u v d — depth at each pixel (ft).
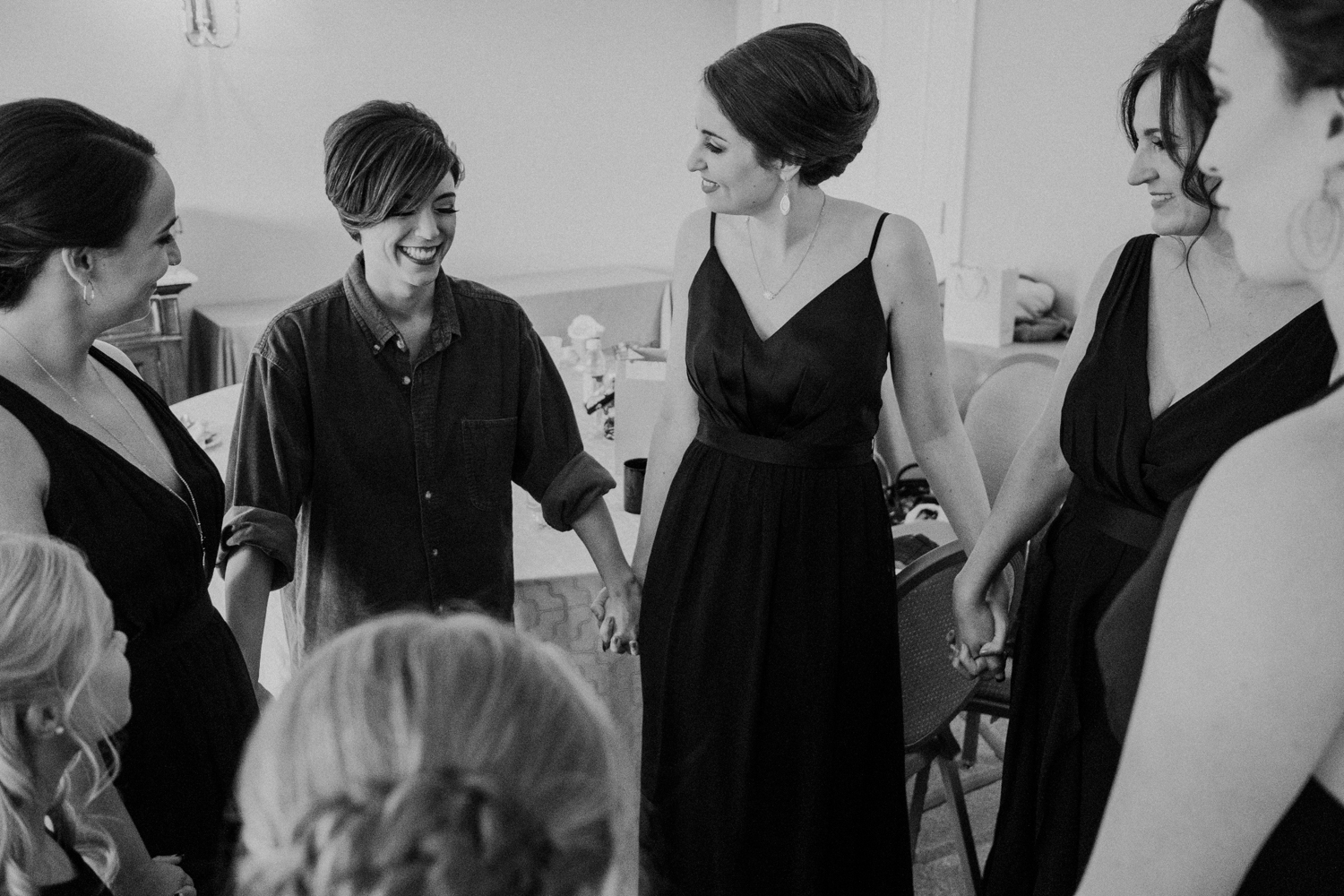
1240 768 2.31
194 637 5.45
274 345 6.36
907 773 8.00
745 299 6.43
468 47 19.81
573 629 8.12
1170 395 5.11
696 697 6.63
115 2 17.04
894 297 6.34
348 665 2.07
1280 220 2.36
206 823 5.44
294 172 18.89
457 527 6.83
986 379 10.81
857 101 5.85
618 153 21.52
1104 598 5.23
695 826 6.82
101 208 4.91
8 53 16.60
